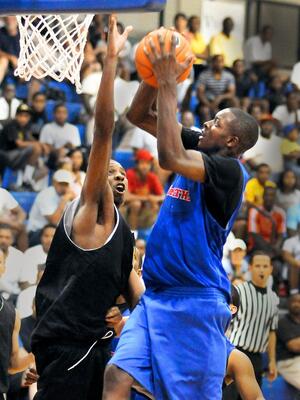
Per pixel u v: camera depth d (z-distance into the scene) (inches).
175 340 183.0
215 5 657.0
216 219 185.8
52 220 436.8
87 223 189.6
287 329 397.1
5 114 485.4
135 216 473.4
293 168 551.2
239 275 422.6
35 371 225.9
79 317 190.2
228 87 597.0
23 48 223.6
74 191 450.3
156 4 176.4
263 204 500.7
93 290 191.0
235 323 362.6
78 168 466.0
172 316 183.5
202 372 183.3
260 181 504.4
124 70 534.3
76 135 498.6
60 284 191.5
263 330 367.2
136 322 186.4
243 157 540.7
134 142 512.7
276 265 474.9
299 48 700.0
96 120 184.5
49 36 225.6
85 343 192.1
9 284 392.5
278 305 418.0
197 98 577.0
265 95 621.0
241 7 667.4
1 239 393.7
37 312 193.9
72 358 190.5
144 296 188.7
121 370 181.3
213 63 598.5
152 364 181.9
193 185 186.5
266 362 393.4
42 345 191.8
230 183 183.2
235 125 187.0
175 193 188.9
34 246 403.9
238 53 659.4
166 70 175.5
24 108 478.6
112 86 183.6
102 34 576.1
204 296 184.5
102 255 190.9
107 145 185.9
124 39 186.1
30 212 439.8
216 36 647.8
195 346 183.2
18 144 471.8
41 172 474.9
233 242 423.8
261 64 655.8
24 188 471.2
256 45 657.6
